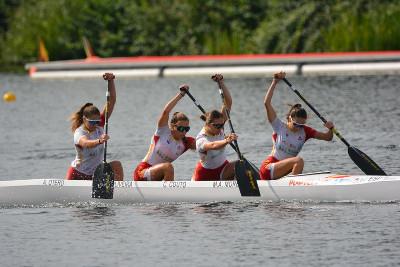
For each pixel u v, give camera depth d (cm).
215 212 4869
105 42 16000
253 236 4344
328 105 9638
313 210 4828
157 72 14150
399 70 12744
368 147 6994
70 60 16138
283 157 5241
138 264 3953
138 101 10919
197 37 15538
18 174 6412
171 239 4344
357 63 13000
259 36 14662
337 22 14125
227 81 12744
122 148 7481
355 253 4006
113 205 5178
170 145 5197
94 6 16312
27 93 12575
